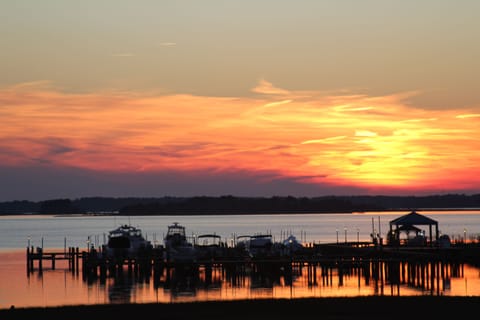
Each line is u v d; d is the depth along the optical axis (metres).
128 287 108.31
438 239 132.25
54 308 68.88
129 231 146.62
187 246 125.12
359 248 130.12
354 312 66.56
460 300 72.50
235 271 121.50
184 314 65.81
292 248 131.12
